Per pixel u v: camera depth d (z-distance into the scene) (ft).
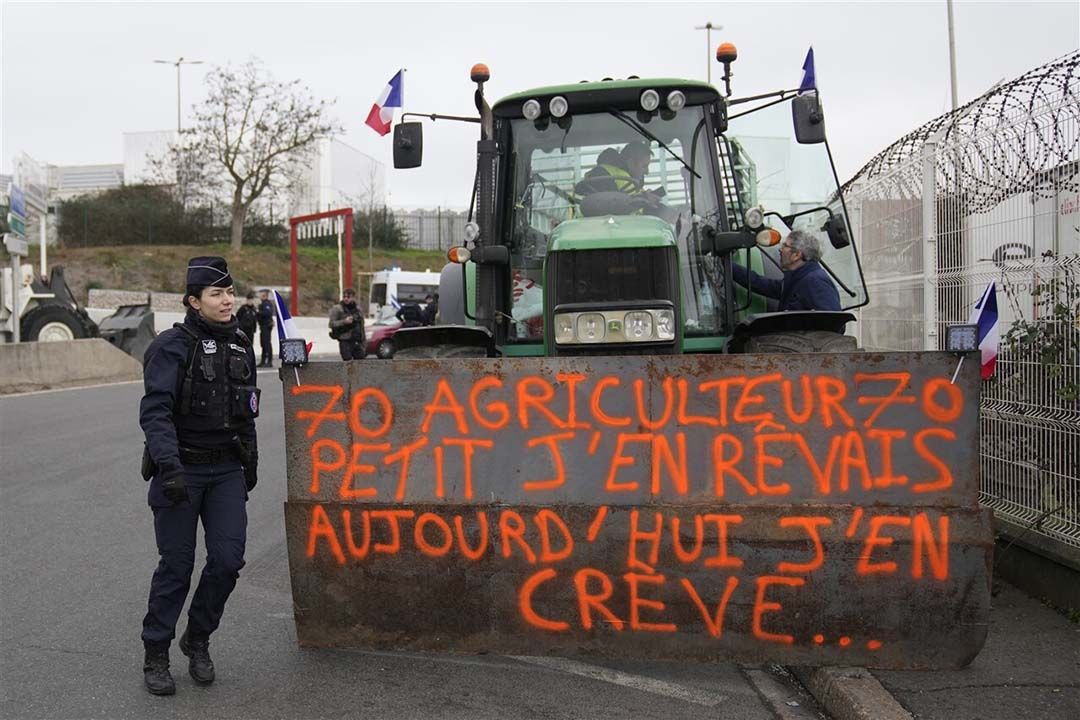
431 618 15.51
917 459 14.53
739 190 22.98
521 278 22.40
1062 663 14.80
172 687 14.73
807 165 23.94
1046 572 17.69
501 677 15.44
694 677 15.56
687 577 14.93
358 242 189.16
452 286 27.71
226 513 14.97
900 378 14.55
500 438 15.29
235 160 150.20
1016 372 19.03
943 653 14.49
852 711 13.29
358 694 14.74
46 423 44.42
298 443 15.72
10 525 25.36
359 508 15.56
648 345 19.04
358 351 72.64
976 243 20.72
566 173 22.48
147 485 30.35
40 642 16.94
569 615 15.19
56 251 138.72
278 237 170.91
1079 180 16.79
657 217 21.48
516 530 15.24
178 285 136.05
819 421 14.69
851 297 24.12
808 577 14.69
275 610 18.88
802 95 21.21
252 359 15.61
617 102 22.27
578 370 15.14
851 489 14.66
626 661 16.19
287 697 14.62
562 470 15.17
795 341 19.60
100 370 68.44
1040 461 18.10
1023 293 18.75
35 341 68.69
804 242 22.48
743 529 14.79
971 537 14.35
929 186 23.08
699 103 22.27
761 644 14.84
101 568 21.48
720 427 14.88
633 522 14.99
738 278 23.08
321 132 151.02
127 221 155.02
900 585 14.51
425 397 15.40
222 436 14.92
